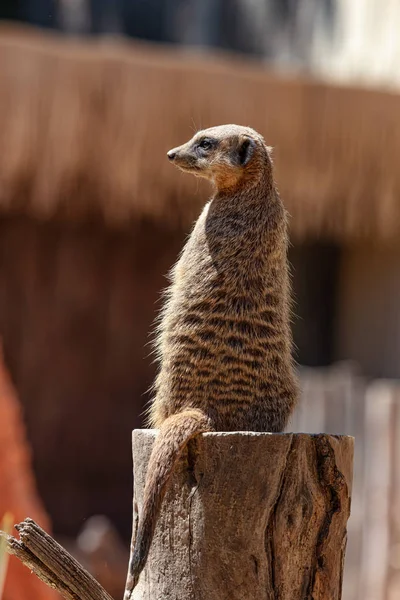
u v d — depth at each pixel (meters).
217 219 6.91
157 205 20.84
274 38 35.25
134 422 22.17
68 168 20.39
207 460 6.25
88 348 21.89
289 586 6.28
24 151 20.20
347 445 6.57
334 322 24.64
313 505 6.32
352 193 21.88
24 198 20.33
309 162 21.62
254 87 21.27
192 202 21.00
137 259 22.06
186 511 6.29
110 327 22.00
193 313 6.68
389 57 28.20
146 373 22.25
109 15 39.00
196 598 6.25
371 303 23.67
